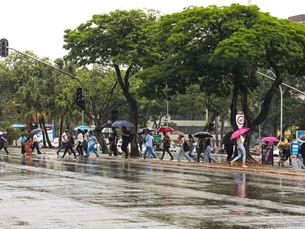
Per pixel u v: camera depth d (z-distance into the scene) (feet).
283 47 111.14
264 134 329.72
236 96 123.44
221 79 124.26
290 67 124.57
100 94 192.24
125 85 153.07
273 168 109.60
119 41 144.97
